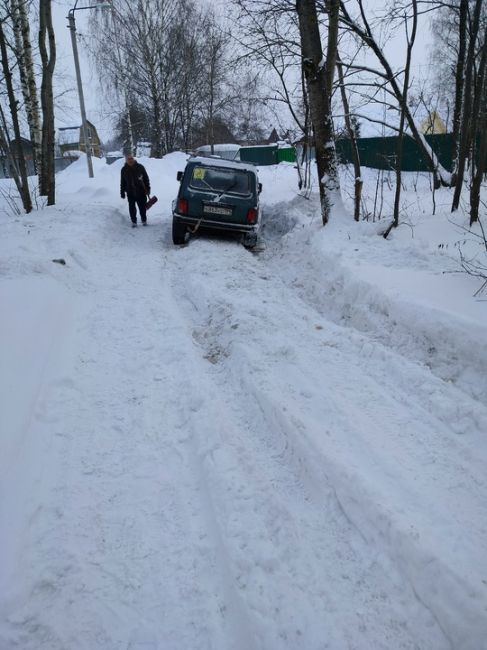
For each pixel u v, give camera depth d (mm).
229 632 2201
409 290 5191
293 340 4910
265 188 18281
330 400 3793
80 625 2219
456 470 3041
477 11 8039
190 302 6172
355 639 2129
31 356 4152
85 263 7379
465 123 8586
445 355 4211
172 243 9641
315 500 2928
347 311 5652
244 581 2383
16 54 13242
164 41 27641
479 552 2443
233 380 4215
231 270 7348
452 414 3541
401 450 3238
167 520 2801
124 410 3816
